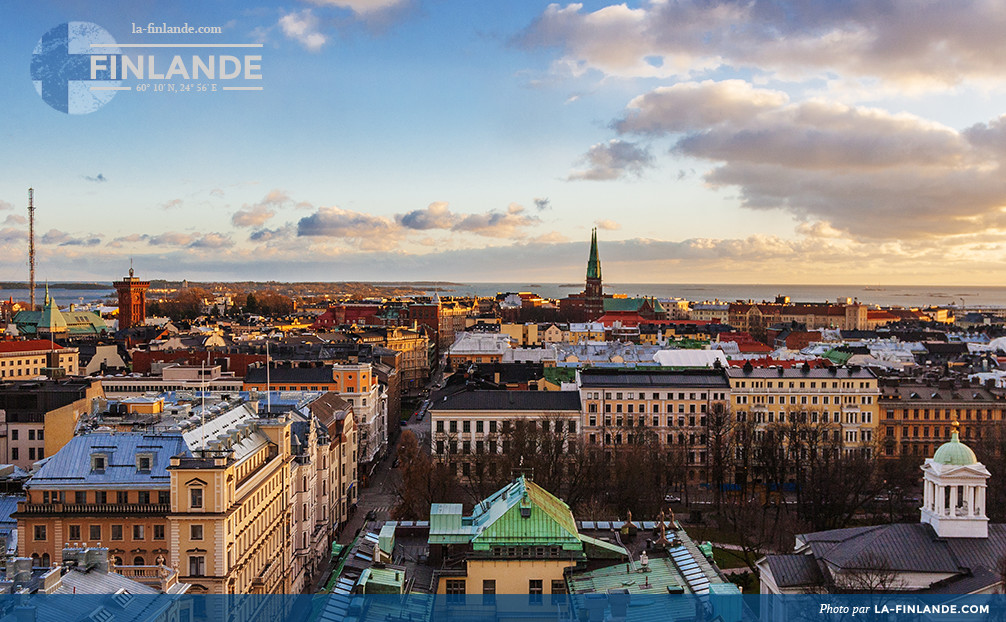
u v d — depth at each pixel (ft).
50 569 272.92
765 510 581.53
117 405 433.48
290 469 459.32
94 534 364.17
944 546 318.45
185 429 398.83
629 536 349.61
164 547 361.92
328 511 536.01
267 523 416.67
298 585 466.70
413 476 580.71
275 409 526.98
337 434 589.32
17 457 617.21
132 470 376.07
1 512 405.59
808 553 329.52
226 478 356.79
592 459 650.02
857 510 600.80
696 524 579.48
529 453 595.88
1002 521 526.57
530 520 318.24
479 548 314.14
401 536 359.46
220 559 352.49
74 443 386.73
